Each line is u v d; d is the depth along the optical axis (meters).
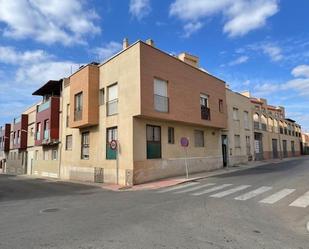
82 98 21.38
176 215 8.01
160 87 18.95
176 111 19.73
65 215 8.52
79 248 5.40
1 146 51.50
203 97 23.28
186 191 12.80
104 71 20.66
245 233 6.27
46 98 33.00
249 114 33.62
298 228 6.71
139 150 17.66
